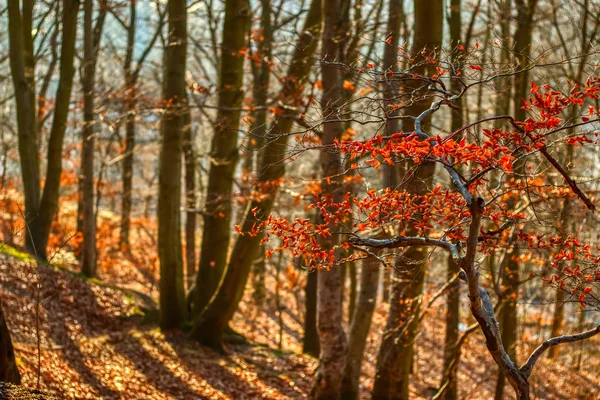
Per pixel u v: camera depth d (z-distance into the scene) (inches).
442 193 199.3
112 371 456.4
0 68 1021.8
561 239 216.7
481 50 202.1
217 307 577.0
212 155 566.3
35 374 388.2
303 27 507.5
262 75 573.6
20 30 655.1
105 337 529.0
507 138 169.3
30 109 674.8
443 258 547.8
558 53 509.0
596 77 164.9
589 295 202.8
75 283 612.7
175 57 540.1
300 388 515.5
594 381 776.3
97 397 396.2
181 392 455.8
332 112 194.4
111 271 902.4
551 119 155.5
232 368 535.2
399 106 189.5
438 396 414.0
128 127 876.0
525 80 391.2
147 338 554.9
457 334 529.0
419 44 350.6
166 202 577.3
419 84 299.7
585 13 475.8
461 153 159.3
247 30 600.7
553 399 666.8
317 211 378.6
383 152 164.2
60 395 374.3
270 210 528.7
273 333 802.8
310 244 192.9
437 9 348.5
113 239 1089.4
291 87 453.7
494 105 519.2
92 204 708.7
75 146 932.6
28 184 665.6
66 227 922.1
